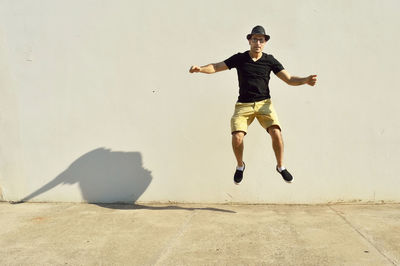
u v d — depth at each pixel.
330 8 3.84
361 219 3.42
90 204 4.16
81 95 4.16
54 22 4.11
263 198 4.04
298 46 3.88
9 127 4.28
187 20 3.97
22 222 3.53
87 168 4.22
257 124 3.98
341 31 3.85
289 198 4.02
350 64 3.87
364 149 3.94
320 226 3.25
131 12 4.02
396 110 3.89
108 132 4.16
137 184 4.16
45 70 4.18
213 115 4.02
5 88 4.24
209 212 3.75
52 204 4.20
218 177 4.06
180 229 3.23
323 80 3.90
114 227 3.32
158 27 4.00
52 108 4.21
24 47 4.17
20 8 4.14
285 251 2.71
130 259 2.63
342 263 2.49
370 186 3.96
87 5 4.06
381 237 2.95
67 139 4.21
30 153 4.28
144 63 4.05
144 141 4.12
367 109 3.91
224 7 3.92
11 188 4.32
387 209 3.76
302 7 3.85
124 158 4.16
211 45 3.96
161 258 2.63
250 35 3.32
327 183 3.98
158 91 4.06
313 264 2.48
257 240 2.94
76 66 4.13
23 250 2.83
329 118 3.92
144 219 3.54
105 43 4.08
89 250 2.80
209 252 2.72
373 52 3.85
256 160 4.02
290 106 3.94
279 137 3.33
